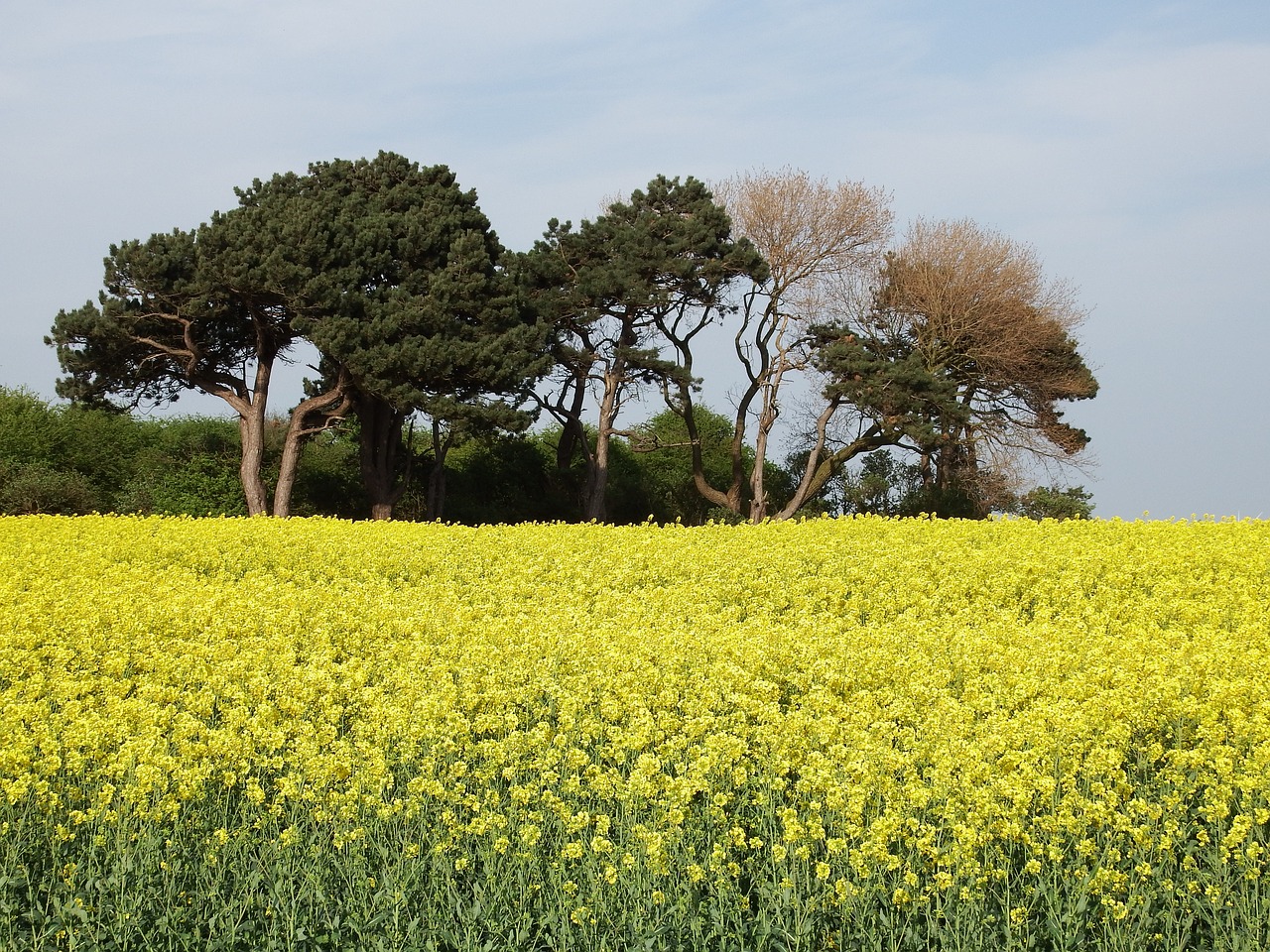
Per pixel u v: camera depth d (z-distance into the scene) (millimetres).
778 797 8727
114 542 23828
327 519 32469
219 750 8922
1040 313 52094
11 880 7559
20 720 9594
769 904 7398
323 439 55438
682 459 59938
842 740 9508
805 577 18812
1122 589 17078
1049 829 7898
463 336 44625
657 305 49719
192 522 30688
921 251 52250
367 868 7984
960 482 52062
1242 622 14273
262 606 15273
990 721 9602
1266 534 23234
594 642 12852
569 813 8039
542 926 7367
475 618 15344
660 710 10578
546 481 55719
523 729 10430
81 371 43656
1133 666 11266
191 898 7652
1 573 19109
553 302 49031
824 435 52062
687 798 8148
